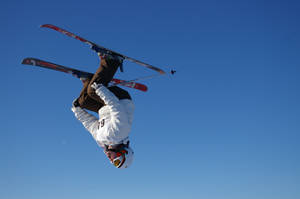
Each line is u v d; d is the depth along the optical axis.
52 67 3.64
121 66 3.85
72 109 4.22
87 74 3.90
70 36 3.74
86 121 4.17
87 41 3.64
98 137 3.90
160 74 4.04
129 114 3.82
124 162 3.95
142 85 4.50
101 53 3.68
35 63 3.50
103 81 3.74
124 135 3.75
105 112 3.91
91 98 3.96
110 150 3.93
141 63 3.93
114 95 3.67
